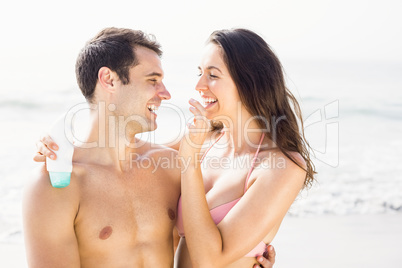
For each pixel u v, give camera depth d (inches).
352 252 181.9
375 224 221.1
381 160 376.2
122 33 83.3
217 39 92.2
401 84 706.2
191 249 82.7
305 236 200.8
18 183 290.5
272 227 86.4
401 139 463.8
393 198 268.1
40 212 72.2
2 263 170.2
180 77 589.3
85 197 76.9
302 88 667.4
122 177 81.6
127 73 81.1
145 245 81.1
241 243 83.0
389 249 185.9
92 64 81.7
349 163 359.9
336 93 641.0
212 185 95.4
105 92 81.5
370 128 514.9
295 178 87.2
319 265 168.1
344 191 281.6
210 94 92.7
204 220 81.9
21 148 378.6
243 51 90.7
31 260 71.7
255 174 88.1
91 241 77.1
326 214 238.5
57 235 73.0
